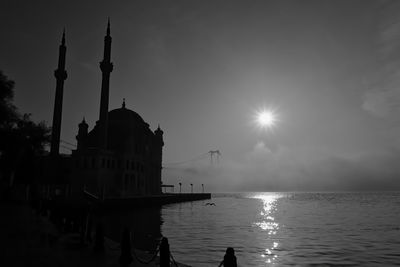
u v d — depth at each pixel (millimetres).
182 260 29391
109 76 108688
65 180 102875
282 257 32094
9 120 50000
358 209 129125
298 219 80125
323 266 28484
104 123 107312
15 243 23172
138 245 37219
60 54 112250
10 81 47438
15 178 68688
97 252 21297
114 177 110750
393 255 33438
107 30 110062
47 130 67375
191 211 110000
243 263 29297
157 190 153000
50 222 35375
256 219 79250
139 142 131250
